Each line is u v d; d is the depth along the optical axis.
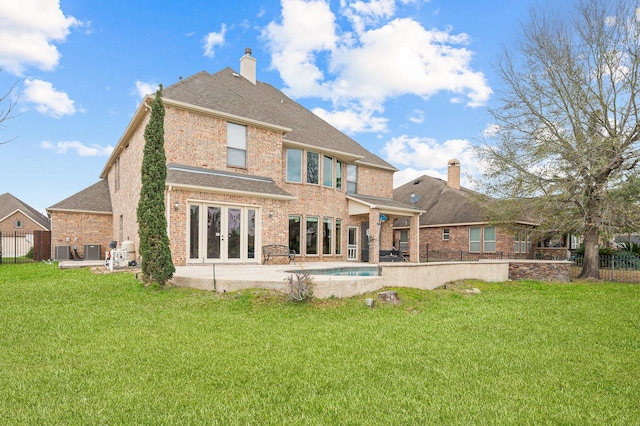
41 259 22.08
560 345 6.46
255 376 4.72
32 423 3.54
